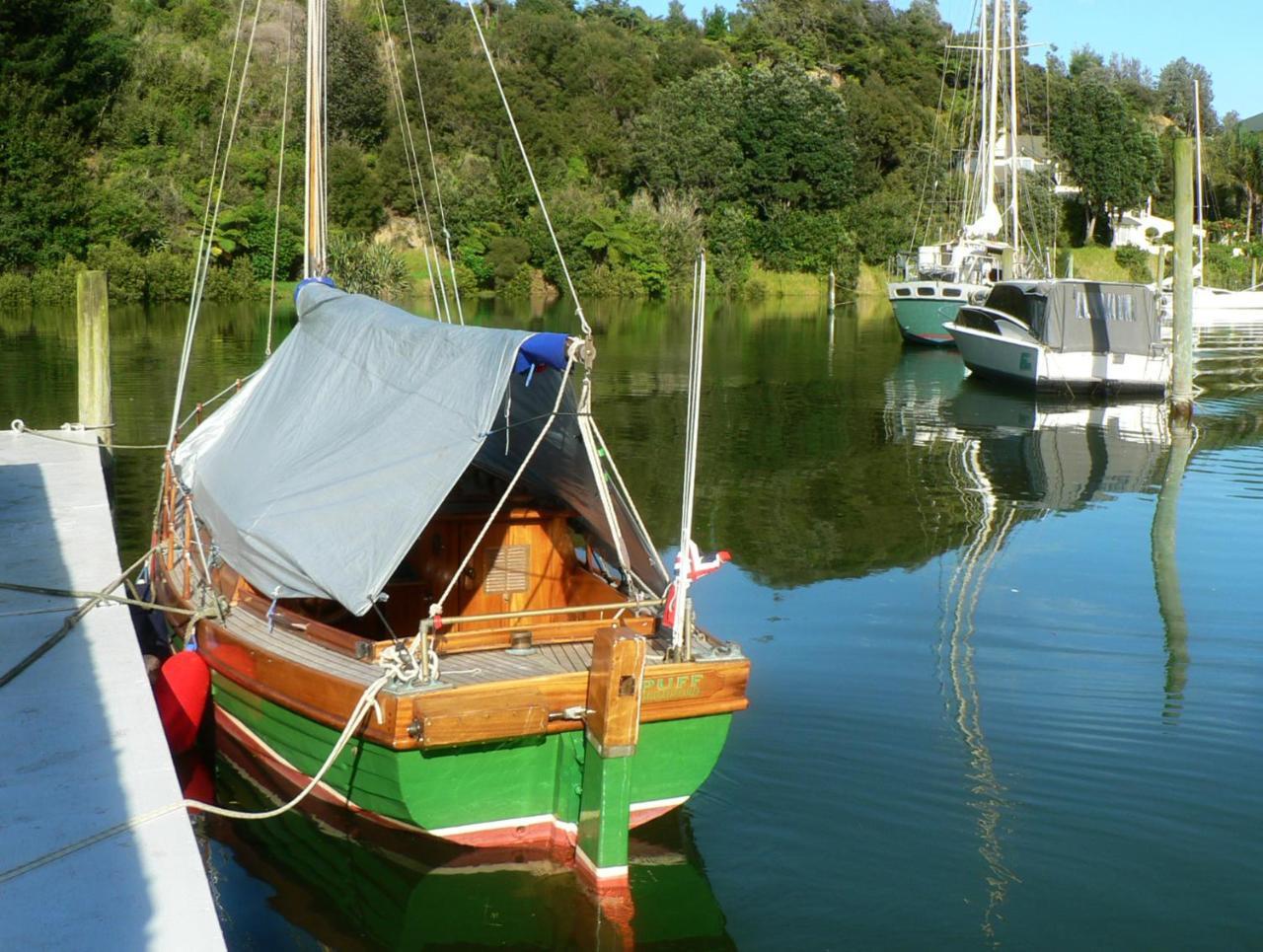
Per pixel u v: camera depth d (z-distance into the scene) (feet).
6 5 130.00
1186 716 22.65
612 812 16.62
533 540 21.17
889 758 20.74
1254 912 16.17
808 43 254.68
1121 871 17.22
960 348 85.61
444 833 17.54
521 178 163.73
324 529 18.22
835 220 184.14
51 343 84.74
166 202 135.95
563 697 17.10
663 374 83.35
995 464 51.39
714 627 28.32
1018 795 19.35
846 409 67.87
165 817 13.96
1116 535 38.34
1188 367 65.16
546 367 18.07
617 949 15.56
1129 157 206.59
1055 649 26.66
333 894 16.90
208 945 11.59
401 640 17.47
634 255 164.35
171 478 27.66
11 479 31.37
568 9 244.22
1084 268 200.75
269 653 18.74
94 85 142.41
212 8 179.73
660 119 182.60
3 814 13.92
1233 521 40.37
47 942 11.57
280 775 20.26
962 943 15.44
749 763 20.48
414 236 159.74
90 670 18.22
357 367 21.54
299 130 156.04
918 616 29.27
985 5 111.34
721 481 46.55
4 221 121.60
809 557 35.19
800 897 16.63
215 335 95.81
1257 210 221.66
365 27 179.11
